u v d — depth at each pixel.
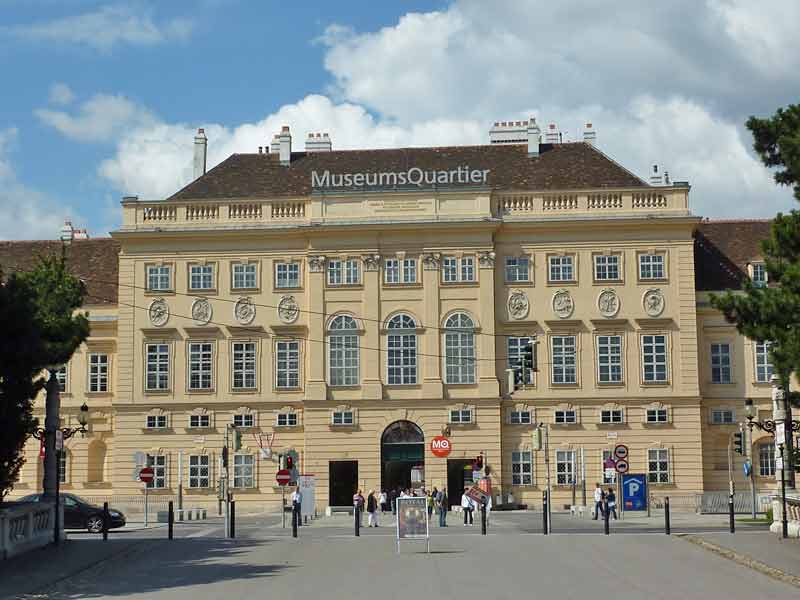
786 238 36.25
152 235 77.31
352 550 37.75
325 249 76.75
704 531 45.03
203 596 27.48
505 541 39.94
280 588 28.72
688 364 75.38
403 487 74.94
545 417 75.38
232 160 83.19
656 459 74.88
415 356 75.81
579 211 76.50
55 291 53.06
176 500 75.81
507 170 80.94
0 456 37.88
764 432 76.12
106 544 40.53
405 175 76.88
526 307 76.12
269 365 76.56
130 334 77.25
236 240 77.38
